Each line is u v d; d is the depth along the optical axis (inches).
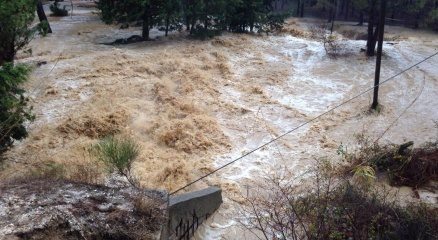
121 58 661.9
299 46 861.8
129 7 772.6
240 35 909.2
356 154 422.6
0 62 440.1
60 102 498.3
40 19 876.0
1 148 350.9
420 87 642.2
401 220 264.7
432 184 365.7
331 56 791.1
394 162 387.2
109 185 256.1
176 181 369.1
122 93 537.0
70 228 197.6
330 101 591.5
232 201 340.2
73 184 239.9
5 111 344.8
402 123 520.7
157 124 467.8
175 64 649.0
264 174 391.5
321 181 366.0
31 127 438.9
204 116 501.4
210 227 303.1
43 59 638.5
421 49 892.0
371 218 266.8
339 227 261.1
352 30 1316.4
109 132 448.5
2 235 182.1
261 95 590.9
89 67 610.9
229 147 444.1
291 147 450.3
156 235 211.0
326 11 1697.8
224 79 638.5
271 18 972.6
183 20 832.9
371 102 585.0
